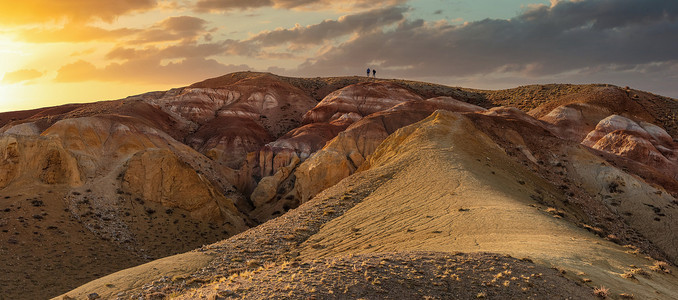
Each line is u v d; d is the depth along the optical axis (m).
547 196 61.25
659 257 59.28
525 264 27.52
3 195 71.31
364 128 114.38
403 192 53.91
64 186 77.25
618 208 69.94
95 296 33.16
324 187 95.81
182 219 78.88
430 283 24.75
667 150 119.00
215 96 167.38
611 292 25.31
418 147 68.44
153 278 36.25
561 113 139.50
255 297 23.02
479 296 23.58
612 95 149.75
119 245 68.44
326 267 26.83
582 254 30.98
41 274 56.81
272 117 164.75
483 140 75.94
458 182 53.19
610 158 97.19
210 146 132.62
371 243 40.19
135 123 106.56
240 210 99.44
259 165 116.50
